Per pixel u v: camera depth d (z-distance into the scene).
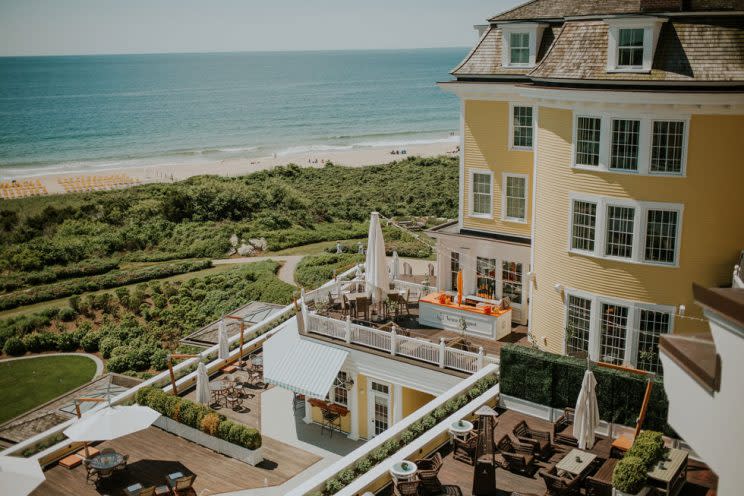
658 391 19.09
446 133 174.88
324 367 28.03
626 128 21.95
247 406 30.80
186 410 27.50
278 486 24.34
